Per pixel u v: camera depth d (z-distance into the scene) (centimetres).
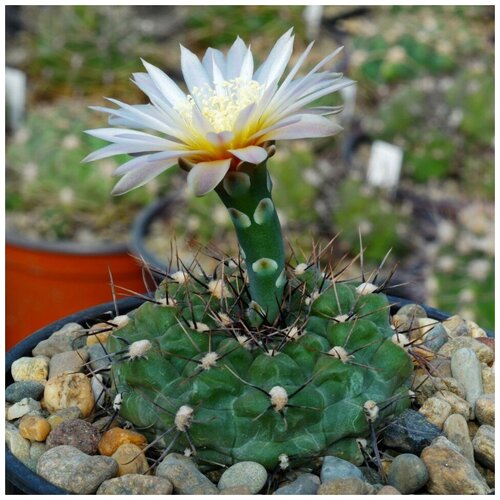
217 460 15
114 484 14
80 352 18
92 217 31
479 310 25
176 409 15
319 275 17
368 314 16
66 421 16
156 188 32
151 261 27
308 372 15
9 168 32
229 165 13
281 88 14
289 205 30
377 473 15
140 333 16
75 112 32
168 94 15
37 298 30
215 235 29
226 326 15
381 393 15
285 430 14
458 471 15
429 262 29
